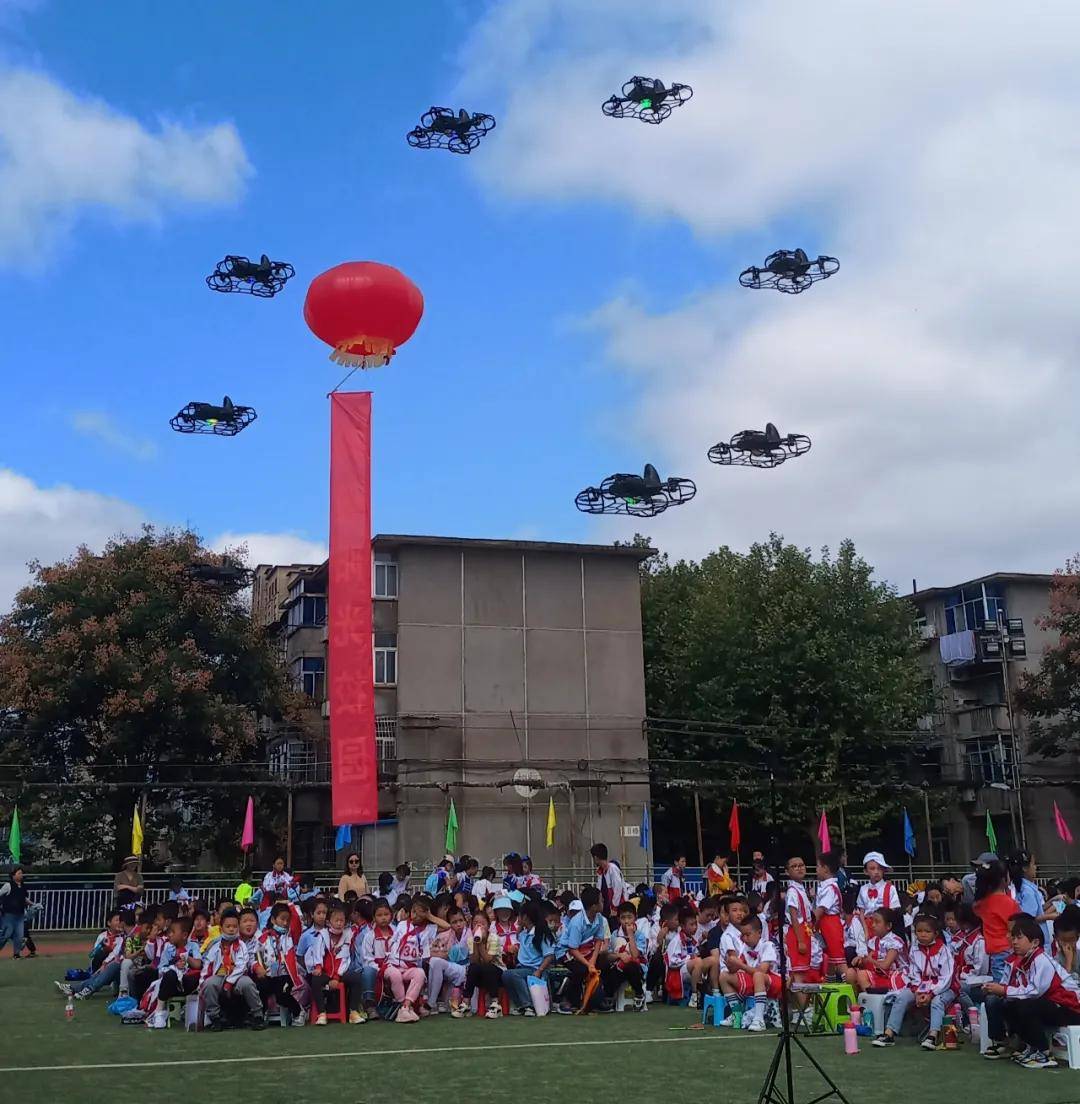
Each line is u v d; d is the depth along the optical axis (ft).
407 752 131.03
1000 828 155.02
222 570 135.44
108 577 131.44
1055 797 153.07
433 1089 31.60
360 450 55.93
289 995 46.60
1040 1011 35.81
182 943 50.16
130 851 130.62
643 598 163.84
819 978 46.57
